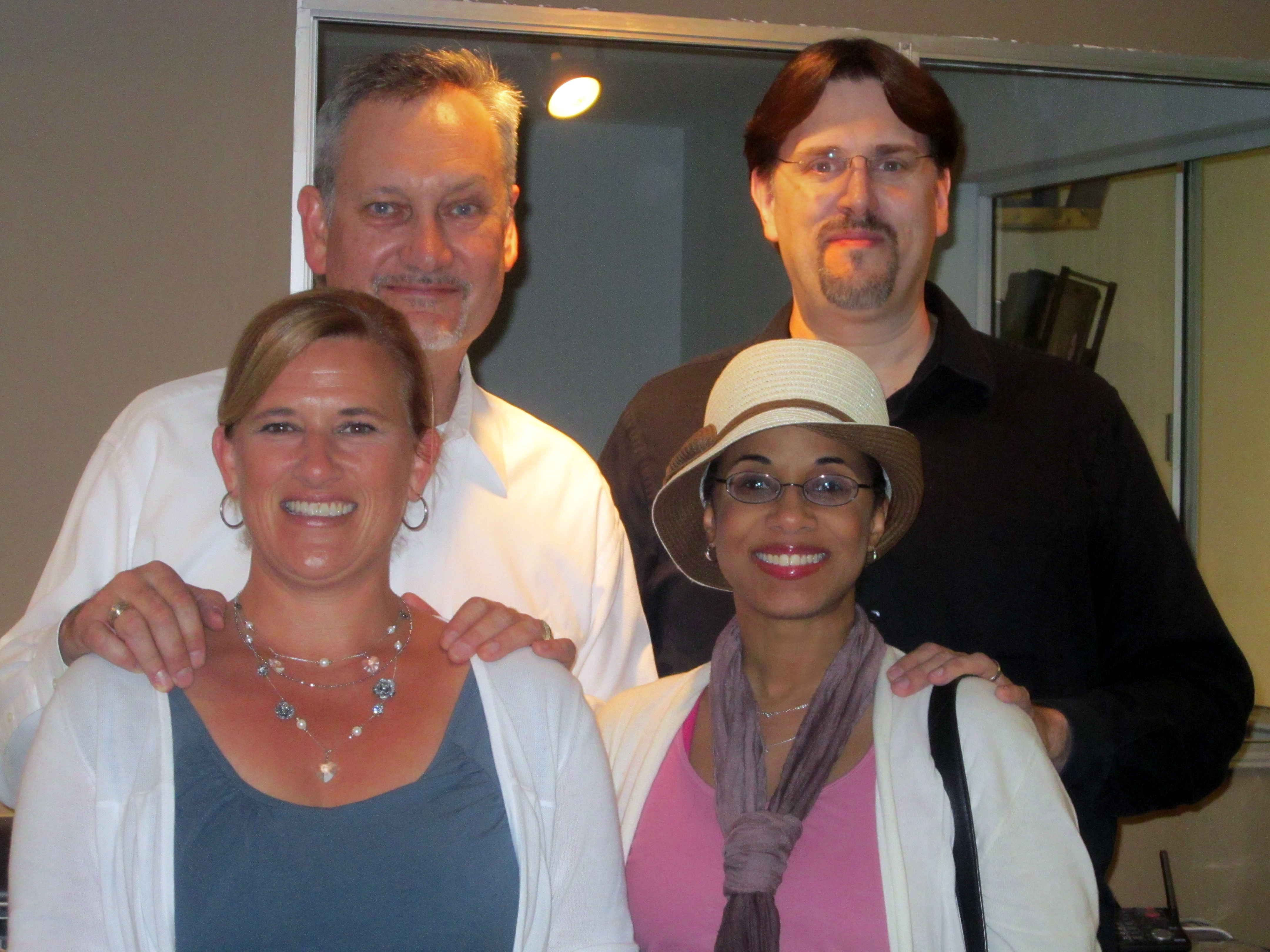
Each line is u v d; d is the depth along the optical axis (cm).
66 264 243
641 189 419
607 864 132
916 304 205
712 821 142
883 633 189
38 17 242
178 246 247
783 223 206
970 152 301
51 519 243
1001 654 186
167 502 168
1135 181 316
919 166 199
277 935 116
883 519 155
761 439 147
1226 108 309
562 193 416
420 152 171
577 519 193
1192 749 172
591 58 285
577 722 136
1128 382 324
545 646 139
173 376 247
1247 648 326
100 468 169
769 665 150
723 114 366
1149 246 320
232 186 249
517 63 288
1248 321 326
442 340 174
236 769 121
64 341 243
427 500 179
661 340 427
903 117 194
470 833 124
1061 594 188
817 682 148
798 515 143
